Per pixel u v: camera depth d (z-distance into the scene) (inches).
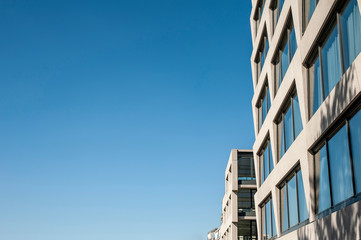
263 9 1111.6
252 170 1881.2
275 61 994.7
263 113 1163.9
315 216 650.8
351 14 516.1
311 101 690.2
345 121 527.5
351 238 472.1
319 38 629.0
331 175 584.4
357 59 464.4
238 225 1854.1
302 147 703.1
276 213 924.0
